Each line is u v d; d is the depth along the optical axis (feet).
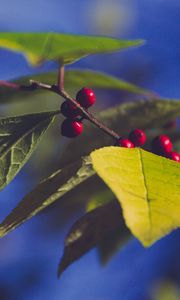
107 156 0.88
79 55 1.04
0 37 0.90
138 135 1.20
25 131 1.07
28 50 0.92
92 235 1.20
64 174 1.00
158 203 0.79
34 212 0.99
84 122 1.44
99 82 1.32
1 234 0.97
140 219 0.74
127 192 0.80
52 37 0.90
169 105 1.42
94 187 1.38
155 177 0.86
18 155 1.07
